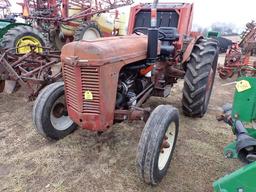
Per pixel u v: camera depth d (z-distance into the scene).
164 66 3.78
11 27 6.52
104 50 2.39
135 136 3.55
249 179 1.87
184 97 4.09
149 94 3.55
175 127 2.77
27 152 3.16
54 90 3.23
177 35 3.61
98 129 2.58
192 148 3.36
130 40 2.91
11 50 5.04
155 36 2.90
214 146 3.44
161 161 2.64
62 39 8.68
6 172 2.81
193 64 3.97
